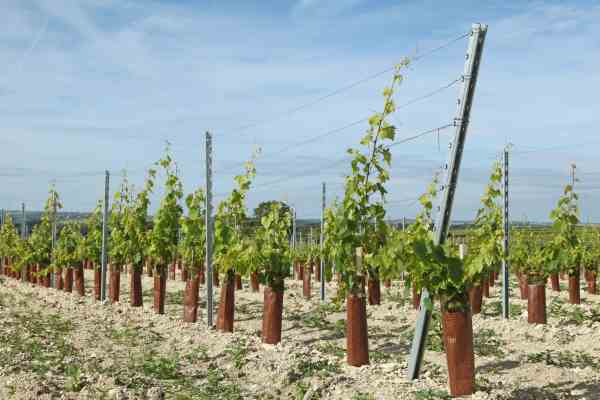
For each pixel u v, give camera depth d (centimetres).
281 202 1177
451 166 766
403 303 1563
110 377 847
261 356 983
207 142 1330
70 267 2128
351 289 930
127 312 1538
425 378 836
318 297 1819
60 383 815
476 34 742
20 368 888
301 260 2348
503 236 1336
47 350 1050
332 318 1402
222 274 1253
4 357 957
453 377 750
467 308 760
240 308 1582
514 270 1736
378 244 964
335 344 1125
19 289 2247
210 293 1315
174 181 1527
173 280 2412
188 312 1372
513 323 1272
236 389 828
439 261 749
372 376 855
